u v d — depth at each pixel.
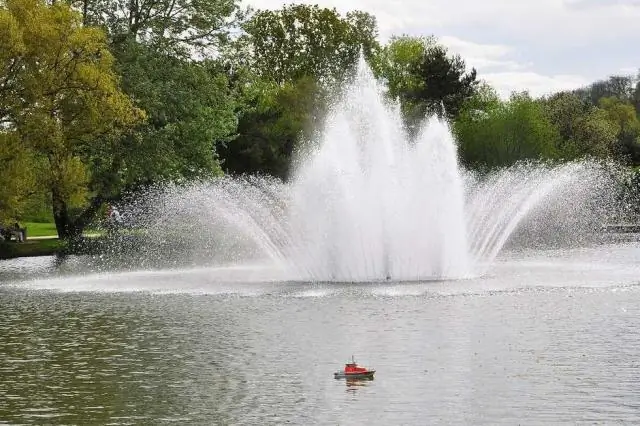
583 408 16.80
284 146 98.12
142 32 64.69
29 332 26.81
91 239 65.19
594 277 40.94
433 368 20.50
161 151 62.28
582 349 22.48
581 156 106.75
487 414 16.52
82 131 55.41
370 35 115.56
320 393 18.34
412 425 15.91
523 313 28.88
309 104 100.69
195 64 67.31
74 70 52.97
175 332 26.34
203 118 66.62
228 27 68.19
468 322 27.11
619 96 183.25
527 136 97.38
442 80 109.50
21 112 52.16
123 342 24.77
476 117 112.88
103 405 17.62
